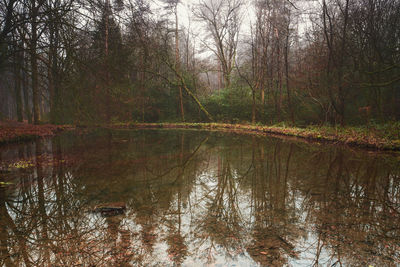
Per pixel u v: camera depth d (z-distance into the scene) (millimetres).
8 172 5801
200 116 27172
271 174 5738
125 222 3137
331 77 12070
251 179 5301
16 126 13977
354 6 11672
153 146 10523
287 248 2498
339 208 3604
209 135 15727
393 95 12695
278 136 14961
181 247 2518
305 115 18844
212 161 7297
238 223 3107
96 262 2256
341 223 3094
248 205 3760
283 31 16578
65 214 3377
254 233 2840
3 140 9914
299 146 10516
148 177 5441
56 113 6352
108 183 4934
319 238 2701
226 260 2283
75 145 10625
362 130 10945
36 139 12336
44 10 5234
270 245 2566
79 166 6465
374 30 10312
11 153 8383
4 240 2678
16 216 3318
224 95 24953
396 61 11016
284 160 7438
